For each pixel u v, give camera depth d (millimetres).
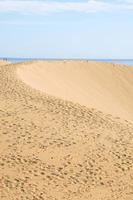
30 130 16078
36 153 14547
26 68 36969
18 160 13984
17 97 20297
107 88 44000
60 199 12398
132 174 14258
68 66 45844
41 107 19031
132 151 15828
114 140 16625
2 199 11977
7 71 30125
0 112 17375
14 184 12781
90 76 45719
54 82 36531
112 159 14992
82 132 16781
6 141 14977
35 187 12789
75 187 13086
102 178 13773
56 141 15523
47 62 44156
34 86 25812
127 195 13102
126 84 47531
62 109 19344
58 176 13500
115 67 51125
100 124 18344
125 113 33562
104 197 12812
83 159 14680
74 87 38562
